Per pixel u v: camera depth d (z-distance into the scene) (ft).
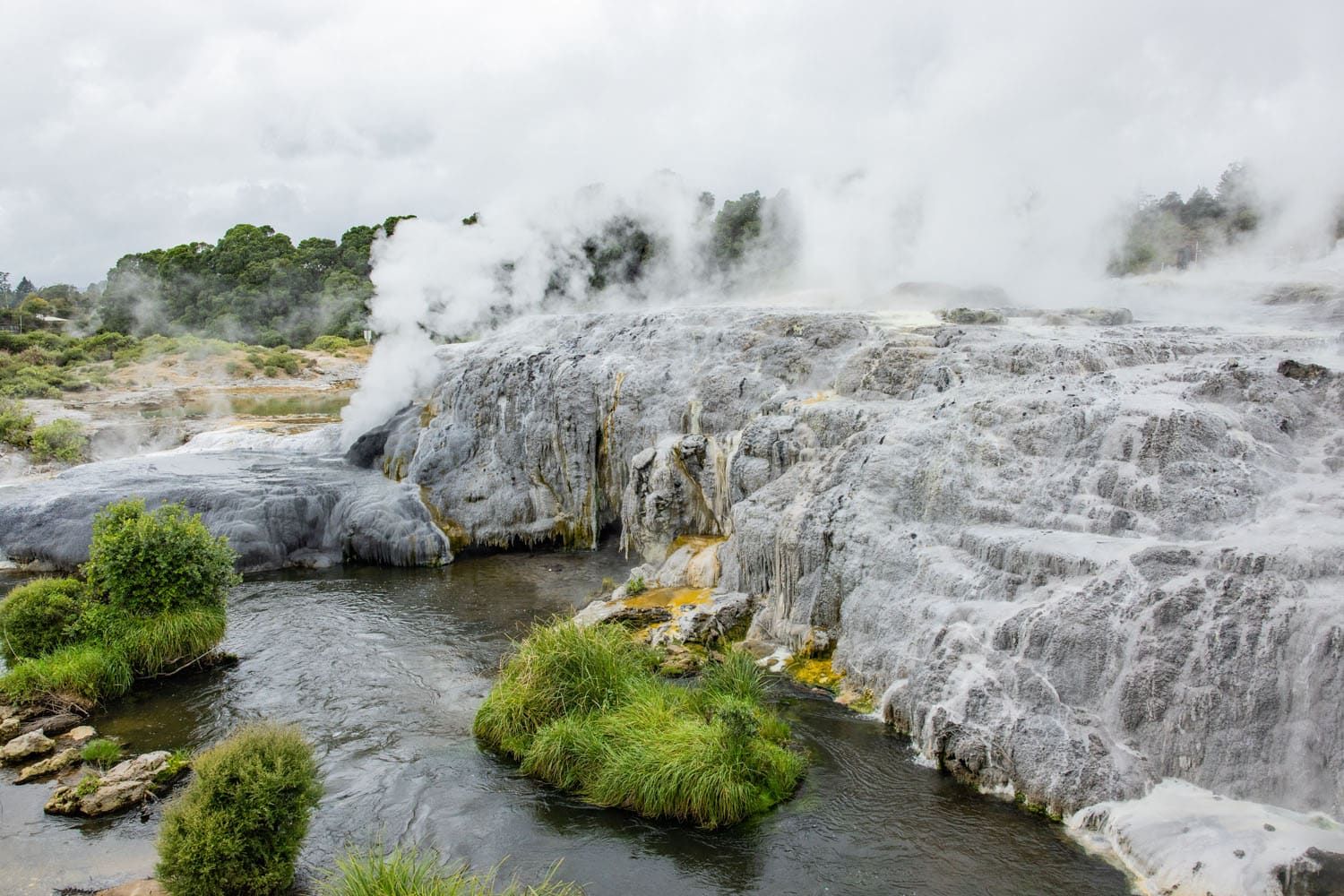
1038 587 42.04
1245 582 36.73
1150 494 43.55
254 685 53.93
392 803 39.78
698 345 80.79
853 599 50.11
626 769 39.52
